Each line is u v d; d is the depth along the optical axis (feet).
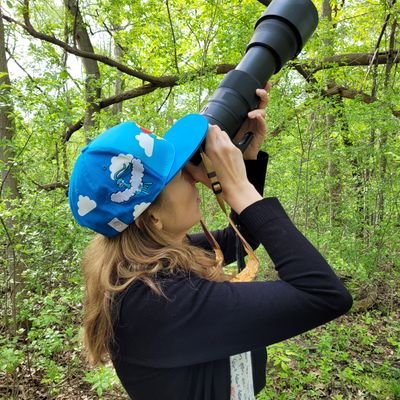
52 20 19.97
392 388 9.91
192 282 2.39
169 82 18.65
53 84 11.17
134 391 2.67
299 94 15.39
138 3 17.93
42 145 12.11
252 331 2.24
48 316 8.49
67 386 9.76
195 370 2.59
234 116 3.18
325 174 17.04
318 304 2.20
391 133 15.29
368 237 16.08
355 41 22.57
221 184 2.60
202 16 17.48
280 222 2.43
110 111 18.40
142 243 2.57
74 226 10.41
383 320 14.21
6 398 9.53
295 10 3.54
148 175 2.42
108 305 2.43
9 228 10.49
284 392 9.41
